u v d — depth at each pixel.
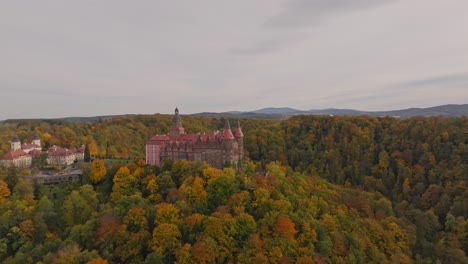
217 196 114.06
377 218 137.75
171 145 153.12
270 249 94.31
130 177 127.00
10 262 94.12
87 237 99.81
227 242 95.38
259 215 109.88
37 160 167.62
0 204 116.19
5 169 147.00
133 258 93.88
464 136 183.38
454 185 159.00
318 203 124.00
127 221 102.31
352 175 199.75
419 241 130.00
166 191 119.81
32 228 105.00
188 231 99.94
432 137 192.50
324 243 102.31
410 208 160.75
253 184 118.88
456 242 126.06
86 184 126.69
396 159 193.62
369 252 110.31
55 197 127.88
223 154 145.88
